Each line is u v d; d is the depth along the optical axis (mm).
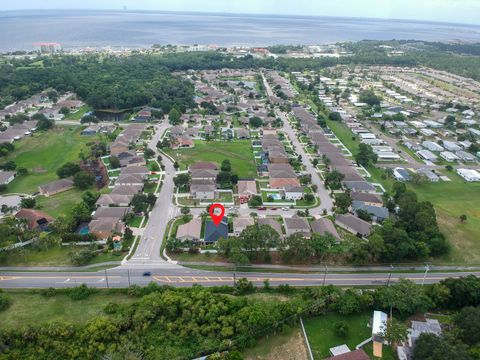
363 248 123062
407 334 92438
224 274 116562
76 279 112000
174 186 172750
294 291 108875
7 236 125750
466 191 177875
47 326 90312
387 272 120250
